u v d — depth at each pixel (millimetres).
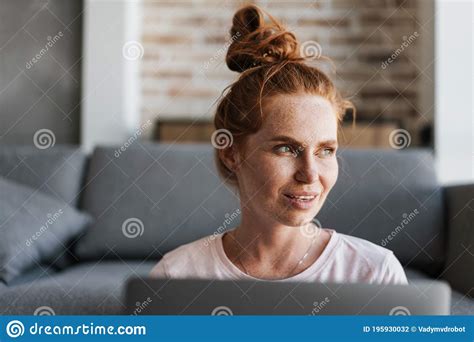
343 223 1424
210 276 822
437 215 1447
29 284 1227
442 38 2775
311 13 3166
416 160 1511
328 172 768
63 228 1562
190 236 1604
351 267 810
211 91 3205
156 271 856
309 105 770
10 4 3045
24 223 1492
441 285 583
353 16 3182
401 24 3174
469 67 2764
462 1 2770
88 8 2953
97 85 2943
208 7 3232
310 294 581
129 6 3014
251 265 829
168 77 3213
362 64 3168
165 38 3234
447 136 2750
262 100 777
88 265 1543
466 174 2732
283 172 761
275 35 922
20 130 3023
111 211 1640
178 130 2811
